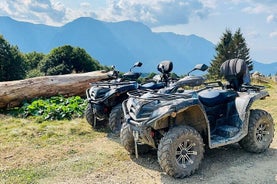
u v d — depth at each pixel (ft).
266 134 20.04
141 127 15.79
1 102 33.14
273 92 43.45
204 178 16.56
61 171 17.75
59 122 28.43
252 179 16.43
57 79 37.27
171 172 16.03
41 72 135.13
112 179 16.67
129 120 16.65
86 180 16.60
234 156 19.53
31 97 35.40
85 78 38.91
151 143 16.93
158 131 17.12
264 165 18.16
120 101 24.88
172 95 16.34
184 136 16.17
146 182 16.25
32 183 16.31
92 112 26.11
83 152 20.80
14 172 17.71
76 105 31.27
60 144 22.50
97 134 24.94
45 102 33.30
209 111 18.93
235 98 19.51
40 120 29.22
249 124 19.35
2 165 18.75
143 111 16.40
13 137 24.08
